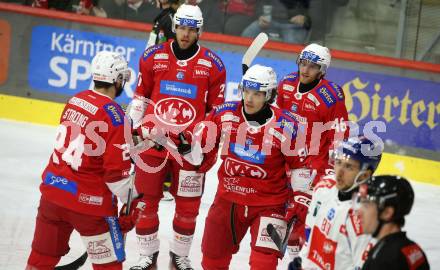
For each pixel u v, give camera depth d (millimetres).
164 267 17016
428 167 26625
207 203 22188
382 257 9484
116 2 29422
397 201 9664
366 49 28031
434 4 27172
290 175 14164
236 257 18000
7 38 29844
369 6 27828
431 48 27328
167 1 22875
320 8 28234
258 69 13703
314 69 16703
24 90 29875
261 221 14016
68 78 29641
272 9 28391
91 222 13234
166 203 21844
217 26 28891
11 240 17859
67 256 17094
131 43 29062
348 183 11141
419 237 20516
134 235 18875
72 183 13133
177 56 16859
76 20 29312
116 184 13062
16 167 23938
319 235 11383
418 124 26719
